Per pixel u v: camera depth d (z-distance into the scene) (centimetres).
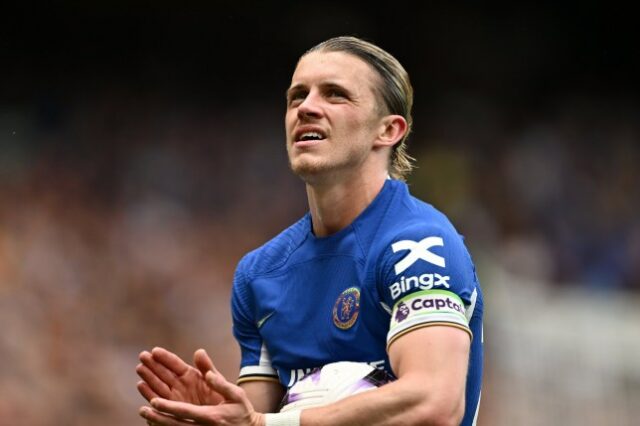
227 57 6431
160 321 4391
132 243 4744
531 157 6131
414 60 6806
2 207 4591
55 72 6009
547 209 5747
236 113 6219
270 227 5353
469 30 6862
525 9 6900
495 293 4447
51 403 3806
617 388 3962
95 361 4028
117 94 5984
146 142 5534
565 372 4019
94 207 4897
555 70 7000
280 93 6475
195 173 5394
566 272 5297
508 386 3956
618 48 7106
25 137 5300
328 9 6581
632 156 6438
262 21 6494
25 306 4056
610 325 4203
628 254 5528
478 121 6619
